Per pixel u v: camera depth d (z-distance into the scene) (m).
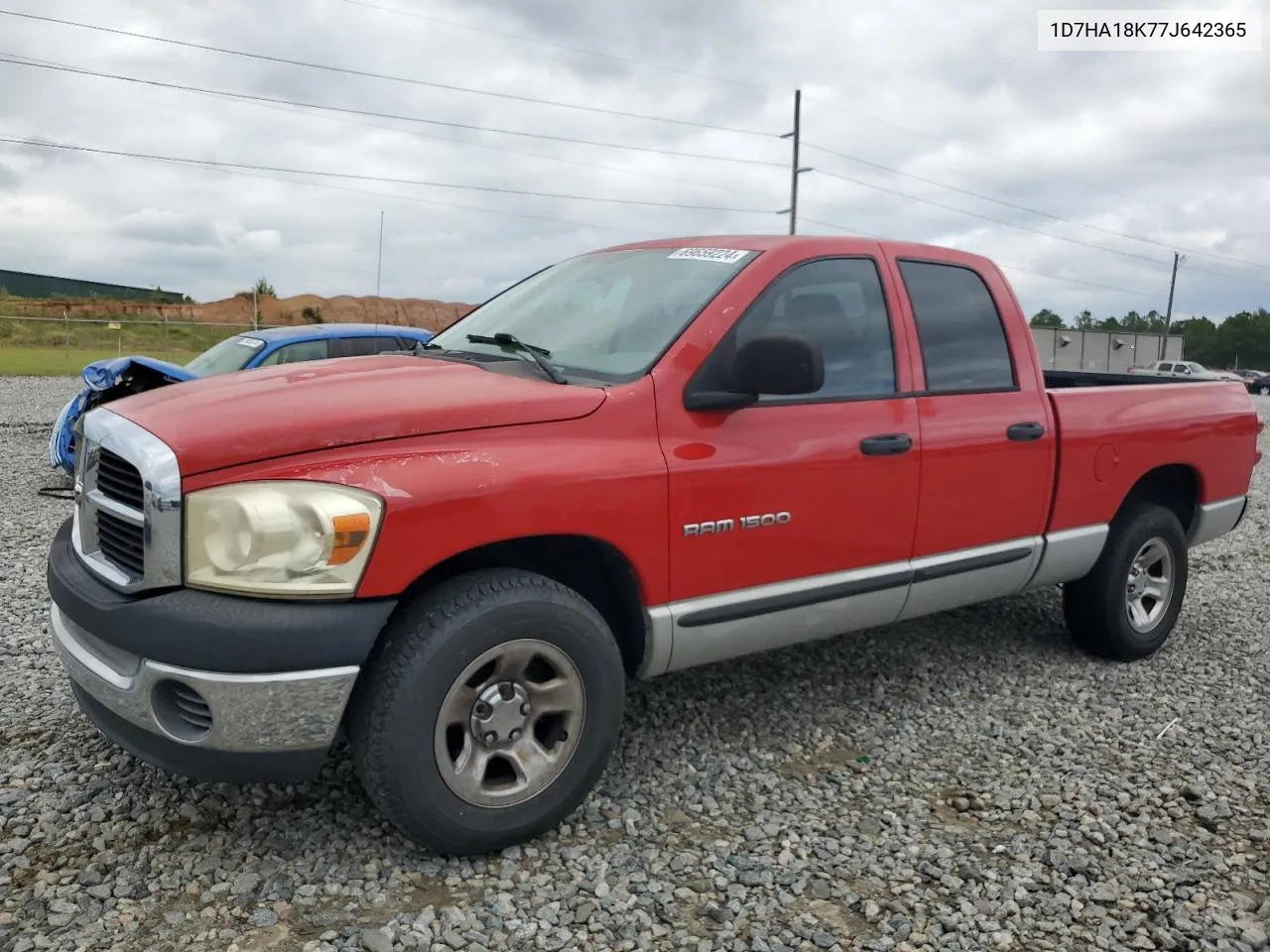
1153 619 5.14
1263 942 2.75
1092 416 4.64
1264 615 6.16
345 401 2.91
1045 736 4.12
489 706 2.94
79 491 3.17
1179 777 3.77
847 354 3.83
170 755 2.74
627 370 3.35
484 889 2.87
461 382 3.19
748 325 3.52
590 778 3.16
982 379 4.29
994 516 4.27
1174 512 5.46
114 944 2.54
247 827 3.13
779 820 3.34
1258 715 4.44
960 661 5.01
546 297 4.12
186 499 2.64
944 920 2.80
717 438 3.38
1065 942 2.74
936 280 4.25
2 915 2.64
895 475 3.86
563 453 3.03
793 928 2.75
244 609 2.60
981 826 3.36
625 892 2.88
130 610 2.67
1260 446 19.73
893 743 4.02
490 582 2.91
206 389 3.16
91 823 3.11
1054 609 5.99
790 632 3.70
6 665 4.43
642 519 3.19
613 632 3.55
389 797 2.79
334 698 2.67
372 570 2.68
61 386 20.41
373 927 2.66
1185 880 3.05
